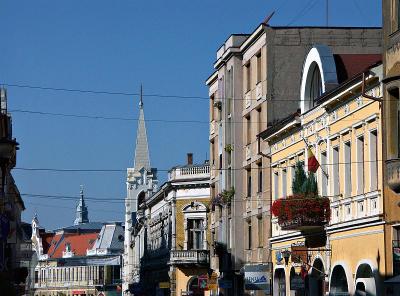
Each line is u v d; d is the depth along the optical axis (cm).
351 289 4734
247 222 7200
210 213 8838
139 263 14100
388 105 4191
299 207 5144
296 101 6700
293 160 5875
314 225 5153
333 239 5047
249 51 7225
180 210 10469
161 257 11306
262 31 6781
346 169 4906
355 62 5478
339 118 4975
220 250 7838
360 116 4662
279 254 6069
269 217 6450
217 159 8112
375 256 4444
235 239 7325
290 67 6725
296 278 5438
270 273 6300
